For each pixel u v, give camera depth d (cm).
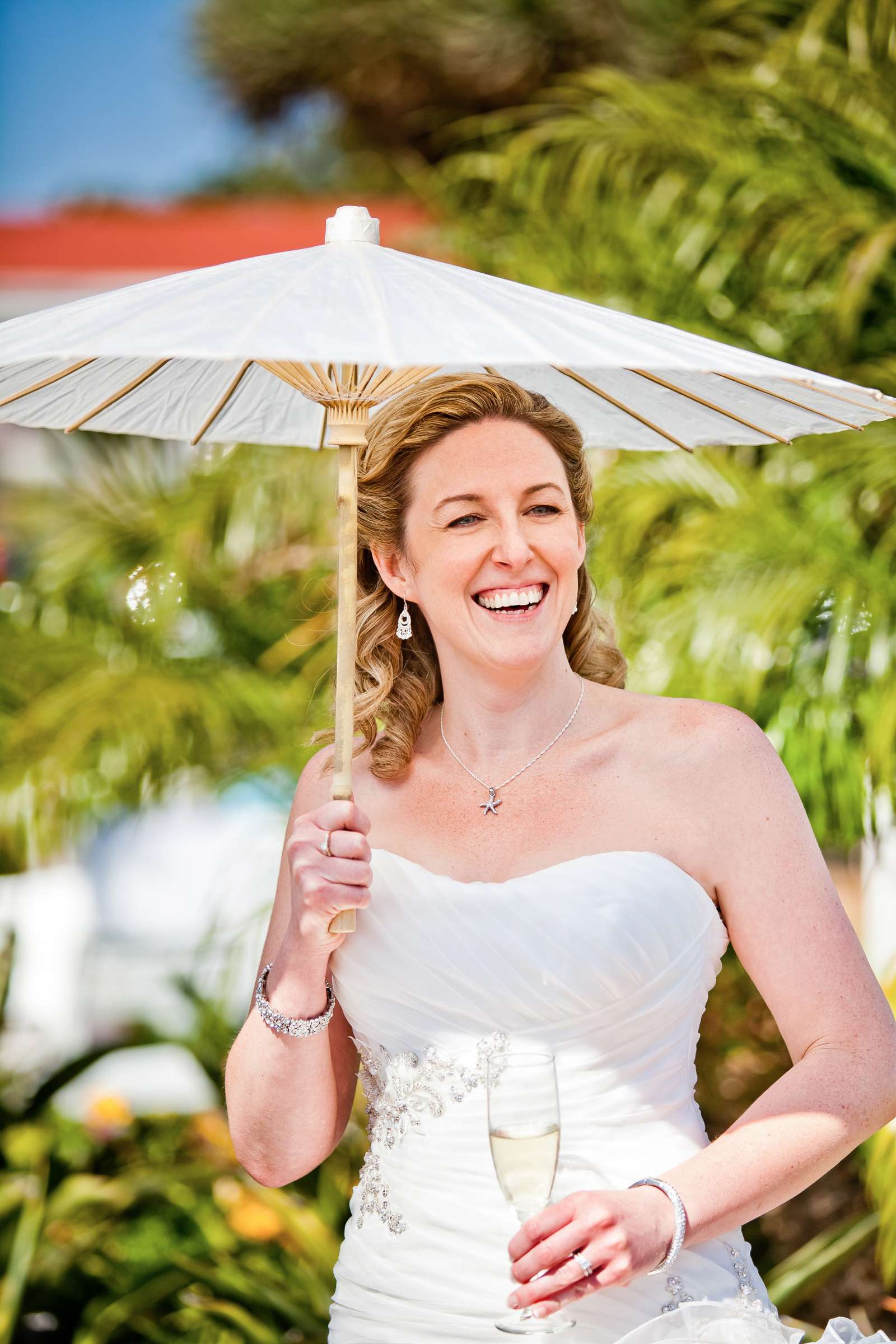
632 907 315
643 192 621
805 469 574
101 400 372
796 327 587
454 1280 307
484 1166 312
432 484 336
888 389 570
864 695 524
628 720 346
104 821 691
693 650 529
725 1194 280
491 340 244
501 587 330
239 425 406
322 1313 546
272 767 653
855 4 586
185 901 916
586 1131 309
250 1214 590
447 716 357
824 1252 507
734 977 583
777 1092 299
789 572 539
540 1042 315
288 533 697
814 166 596
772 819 323
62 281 1077
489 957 317
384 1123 327
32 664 696
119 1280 597
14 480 779
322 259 288
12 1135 630
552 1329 291
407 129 932
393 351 237
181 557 687
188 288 276
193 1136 686
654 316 600
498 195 668
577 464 351
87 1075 852
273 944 359
